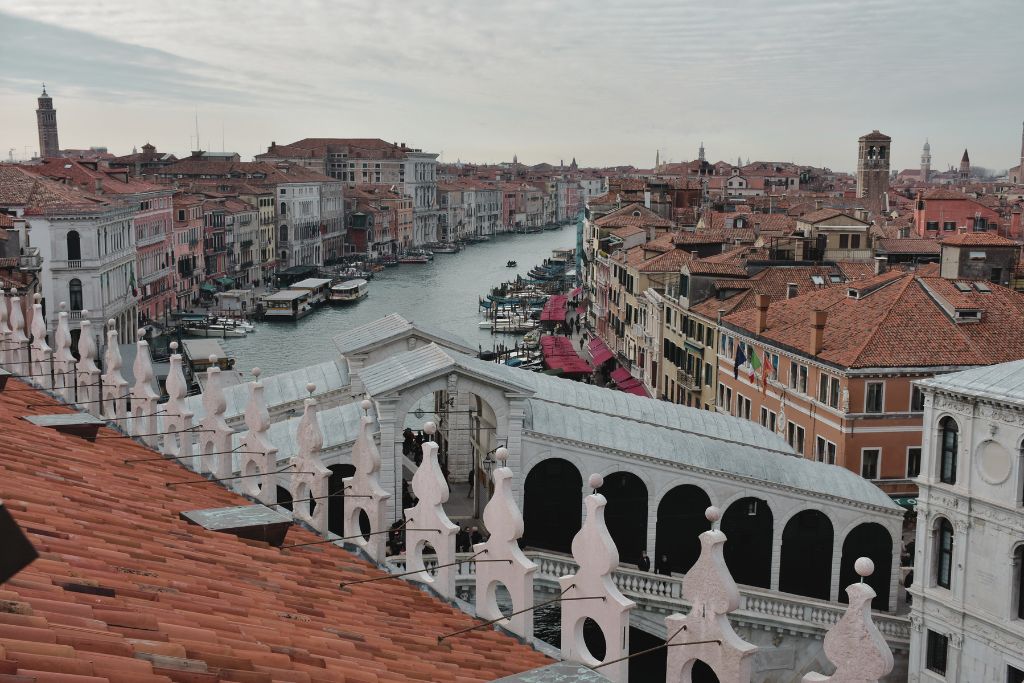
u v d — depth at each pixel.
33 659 6.81
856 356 52.69
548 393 49.78
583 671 8.19
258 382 16.56
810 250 84.56
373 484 14.54
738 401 68.44
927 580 37.94
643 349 95.81
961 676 36.66
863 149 193.75
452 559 13.40
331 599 12.12
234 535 13.74
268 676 8.09
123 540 11.38
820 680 8.48
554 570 38.47
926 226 145.25
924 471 37.94
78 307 104.88
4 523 5.21
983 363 52.81
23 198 103.81
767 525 45.28
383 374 41.56
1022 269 70.69
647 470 43.47
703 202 176.62
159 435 21.92
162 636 8.27
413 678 9.62
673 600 39.09
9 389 20.94
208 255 168.38
